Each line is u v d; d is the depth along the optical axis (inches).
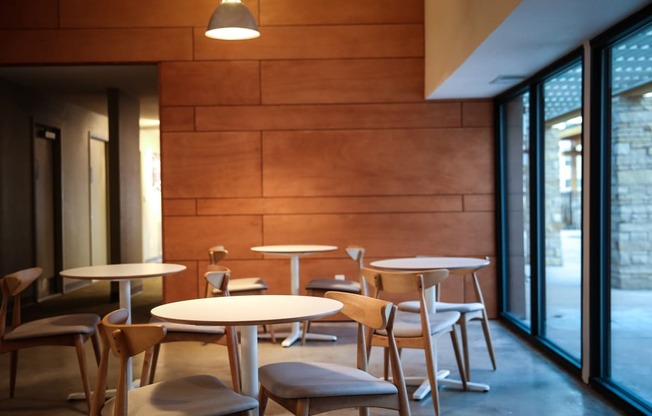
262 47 281.7
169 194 280.8
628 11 154.6
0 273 325.7
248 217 281.9
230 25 212.4
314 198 283.0
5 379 203.5
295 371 117.2
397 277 158.4
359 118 283.3
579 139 195.6
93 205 462.0
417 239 284.8
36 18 277.9
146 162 598.2
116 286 372.8
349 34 283.0
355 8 283.0
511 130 269.9
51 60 277.7
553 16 158.6
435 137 284.2
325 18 282.5
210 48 280.7
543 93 233.0
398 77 283.6
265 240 282.0
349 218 283.9
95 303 364.2
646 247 153.0
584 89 184.4
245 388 120.5
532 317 238.7
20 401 179.8
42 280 382.9
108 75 340.2
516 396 176.6
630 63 163.5
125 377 96.2
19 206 349.7
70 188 418.0
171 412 98.8
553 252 222.7
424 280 157.8
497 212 284.0
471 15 199.3
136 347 95.5
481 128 284.7
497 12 168.1
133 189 406.6
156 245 635.5
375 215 283.9
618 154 171.3
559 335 219.0
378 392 109.1
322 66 282.5
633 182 160.7
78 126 434.6
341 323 284.0
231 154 281.3
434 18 261.7
